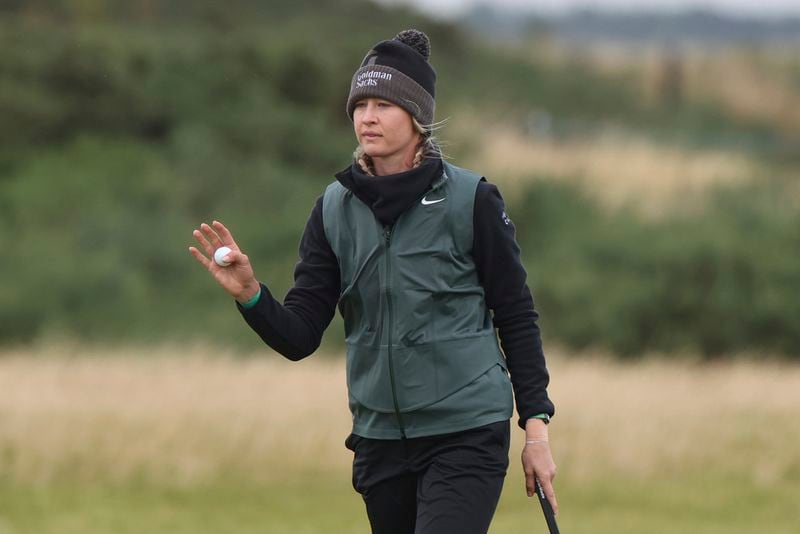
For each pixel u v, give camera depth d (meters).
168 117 155.38
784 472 44.75
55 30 169.12
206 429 45.28
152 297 113.56
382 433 11.65
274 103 164.38
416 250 11.42
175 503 38.12
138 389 55.34
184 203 136.00
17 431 42.50
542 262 124.19
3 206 131.50
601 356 98.25
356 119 11.74
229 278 11.14
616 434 47.59
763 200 141.25
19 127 146.12
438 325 11.48
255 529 34.34
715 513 38.53
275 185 141.38
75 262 112.25
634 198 154.12
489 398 11.46
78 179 138.25
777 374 75.56
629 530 34.94
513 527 34.69
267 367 68.06
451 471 11.31
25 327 102.62
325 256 11.95
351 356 11.83
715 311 106.00
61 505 36.69
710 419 52.41
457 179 11.58
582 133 197.62
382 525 11.99
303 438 45.28
